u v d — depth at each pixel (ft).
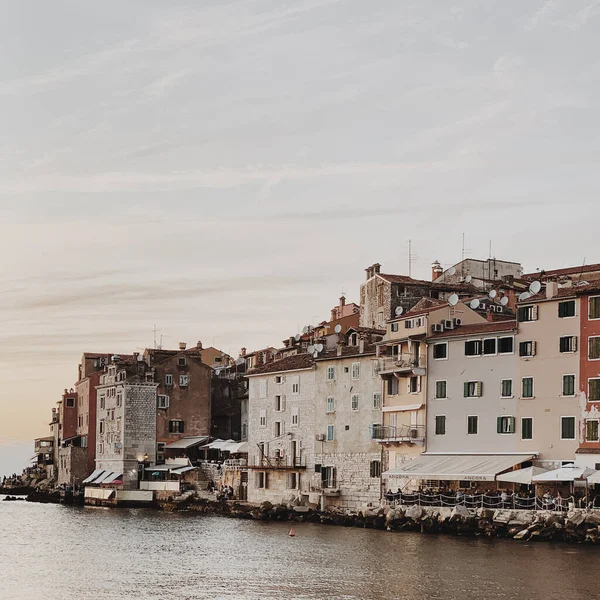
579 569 243.19
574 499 298.56
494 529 305.12
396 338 383.24
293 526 373.61
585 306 318.04
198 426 540.93
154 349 560.20
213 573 252.62
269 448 450.30
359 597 217.56
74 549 305.94
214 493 470.39
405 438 367.25
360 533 335.47
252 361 570.05
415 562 259.39
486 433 343.46
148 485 507.71
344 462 403.13
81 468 577.43
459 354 355.36
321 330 519.19
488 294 416.67
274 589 228.63
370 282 461.37
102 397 556.51
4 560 280.92
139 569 261.65
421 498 344.28
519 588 221.66
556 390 323.57
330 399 414.41
